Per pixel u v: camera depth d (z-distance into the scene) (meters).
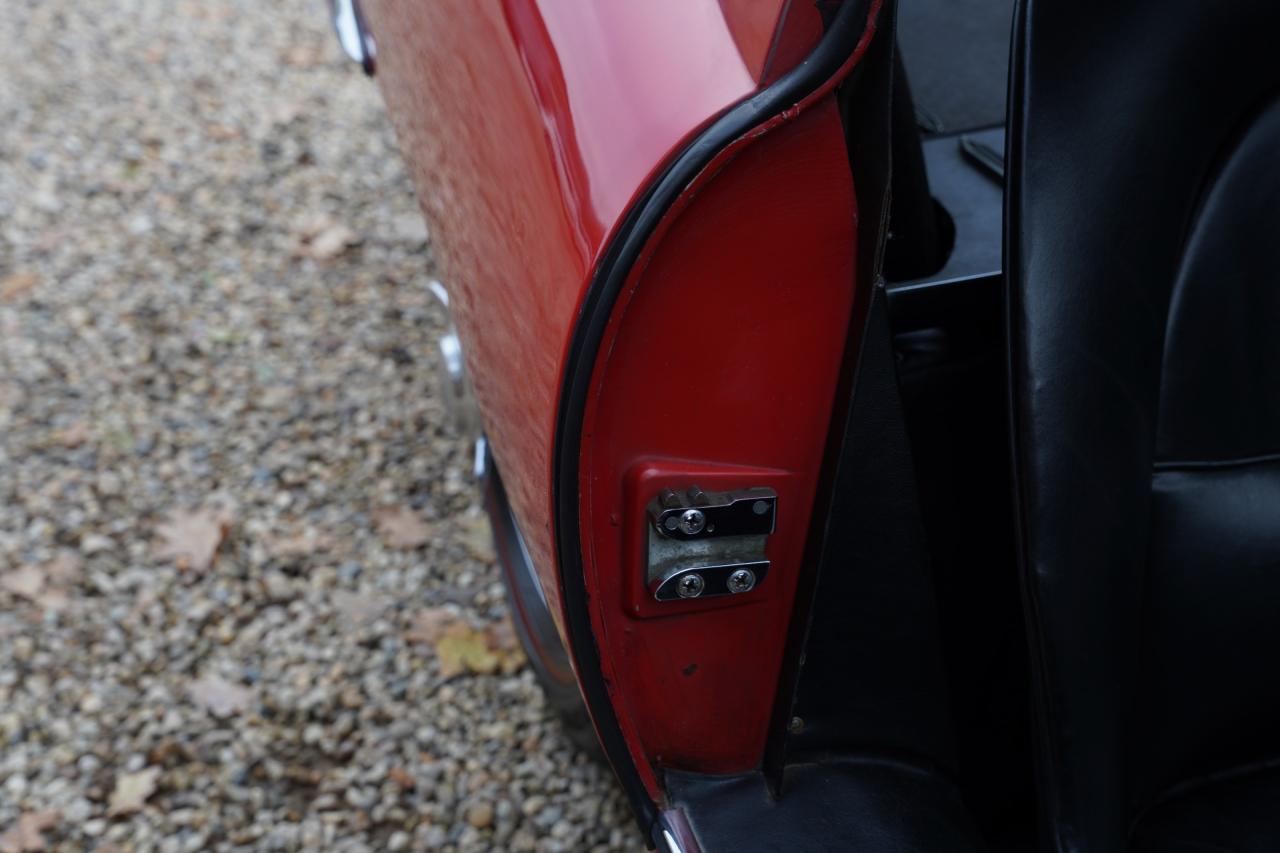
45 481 2.58
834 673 1.20
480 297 1.30
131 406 2.78
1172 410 1.13
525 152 1.08
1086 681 1.05
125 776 1.99
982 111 1.87
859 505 1.13
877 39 0.92
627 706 1.15
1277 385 1.15
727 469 1.08
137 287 3.14
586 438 1.01
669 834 1.16
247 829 1.91
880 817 1.19
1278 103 1.10
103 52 4.12
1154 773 1.19
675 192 0.91
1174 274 1.11
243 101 3.89
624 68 0.98
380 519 2.48
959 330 1.29
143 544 2.44
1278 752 1.24
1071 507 1.03
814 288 1.01
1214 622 1.16
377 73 1.67
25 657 2.20
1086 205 1.02
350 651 2.22
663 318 0.99
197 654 2.21
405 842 1.89
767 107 0.89
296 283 3.17
